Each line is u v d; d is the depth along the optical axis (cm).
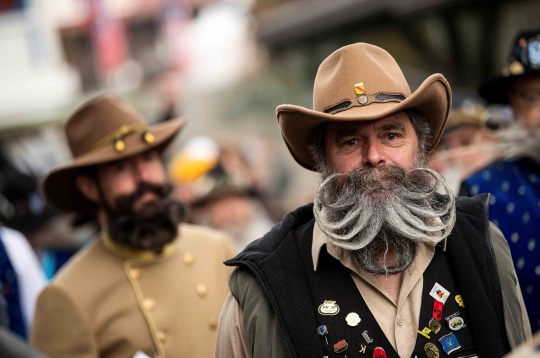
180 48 2445
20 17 2203
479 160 712
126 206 567
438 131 443
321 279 409
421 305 394
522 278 541
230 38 2356
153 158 594
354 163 407
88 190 597
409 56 1262
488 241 405
